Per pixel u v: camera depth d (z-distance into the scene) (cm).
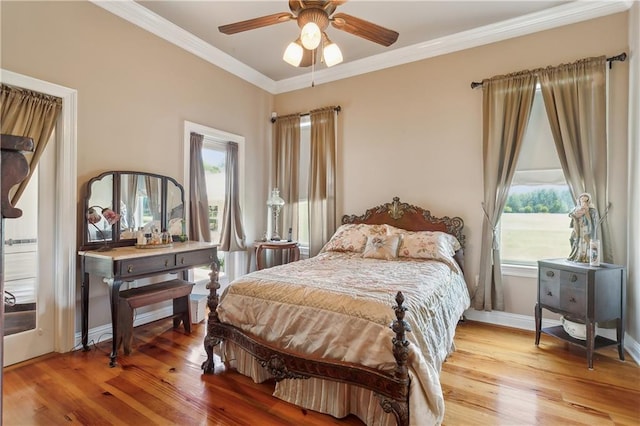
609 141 291
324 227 438
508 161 329
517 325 329
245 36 362
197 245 322
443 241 328
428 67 379
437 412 161
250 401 202
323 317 190
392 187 402
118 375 231
